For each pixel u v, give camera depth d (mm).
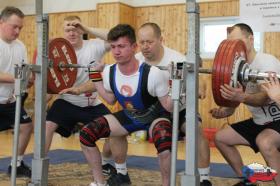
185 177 2035
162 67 2436
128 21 7672
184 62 1965
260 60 2791
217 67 2225
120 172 3078
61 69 3111
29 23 8469
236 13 6930
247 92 2658
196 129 2023
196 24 1996
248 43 2785
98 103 3520
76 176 3492
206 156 2910
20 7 8523
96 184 2668
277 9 3996
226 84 2223
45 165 2395
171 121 2539
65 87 3184
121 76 2469
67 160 4379
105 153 3506
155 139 2438
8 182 3266
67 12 8172
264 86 2352
